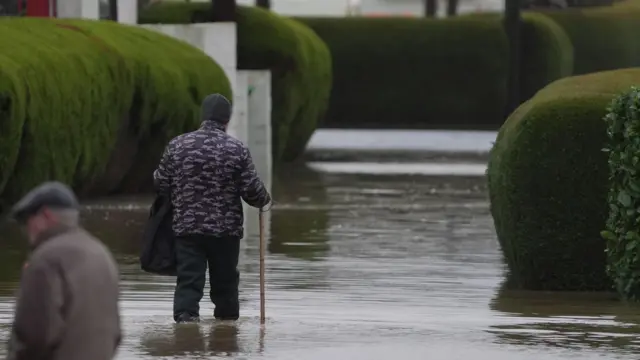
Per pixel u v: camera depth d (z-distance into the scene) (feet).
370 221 256.52
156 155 276.82
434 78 543.39
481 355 118.93
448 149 465.47
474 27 537.24
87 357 70.54
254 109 323.78
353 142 492.95
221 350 119.44
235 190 133.18
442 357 117.91
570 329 135.13
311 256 203.41
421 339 127.44
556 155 167.94
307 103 397.60
